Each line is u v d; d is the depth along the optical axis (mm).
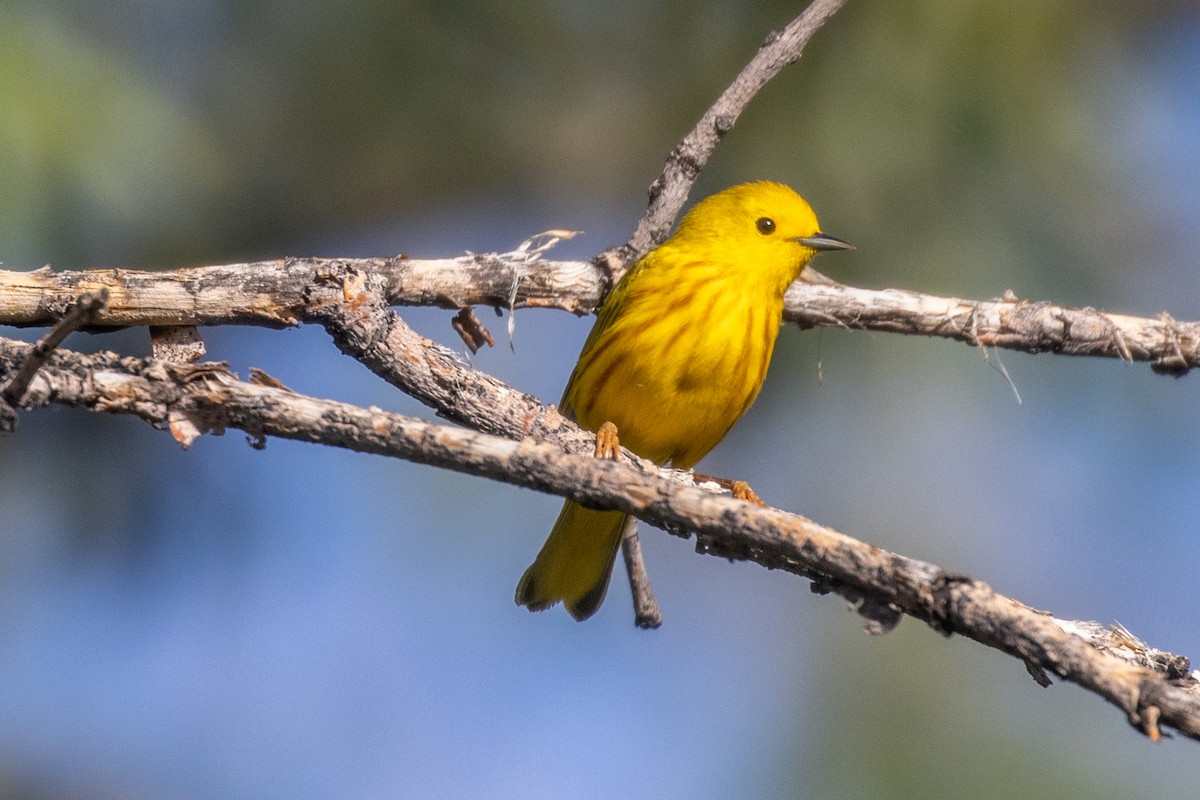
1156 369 9727
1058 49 11977
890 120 11961
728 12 13242
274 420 6852
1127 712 6082
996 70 11820
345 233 14148
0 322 7980
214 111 12938
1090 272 11977
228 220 13117
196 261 12195
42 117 10172
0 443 12188
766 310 10188
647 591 9781
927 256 11898
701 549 7285
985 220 11953
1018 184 11945
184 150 11242
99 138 10508
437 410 8305
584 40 13609
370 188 13914
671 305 9875
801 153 12125
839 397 12578
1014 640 6273
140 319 8055
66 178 10289
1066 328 9609
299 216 13727
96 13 11281
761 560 7172
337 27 13156
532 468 6656
